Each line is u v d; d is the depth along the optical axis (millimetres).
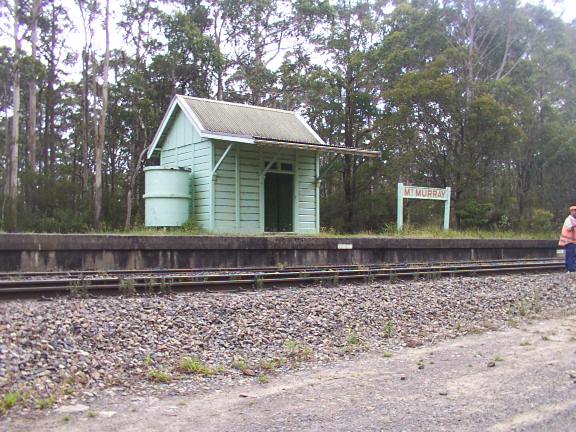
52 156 40875
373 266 16188
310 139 22734
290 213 22625
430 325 10164
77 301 9125
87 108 38031
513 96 35406
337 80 36781
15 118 29188
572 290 14133
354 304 10750
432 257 19266
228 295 10562
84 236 13102
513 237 26906
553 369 7125
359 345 8680
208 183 20672
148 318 8477
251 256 15336
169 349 7668
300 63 38812
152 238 13883
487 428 5070
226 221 20797
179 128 22438
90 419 5414
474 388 6336
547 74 43594
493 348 8492
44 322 7711
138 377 6766
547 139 38875
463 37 42562
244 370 7215
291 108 39312
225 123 21344
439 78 32094
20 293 9516
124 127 36938
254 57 38969
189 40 33156
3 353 6574
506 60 45531
